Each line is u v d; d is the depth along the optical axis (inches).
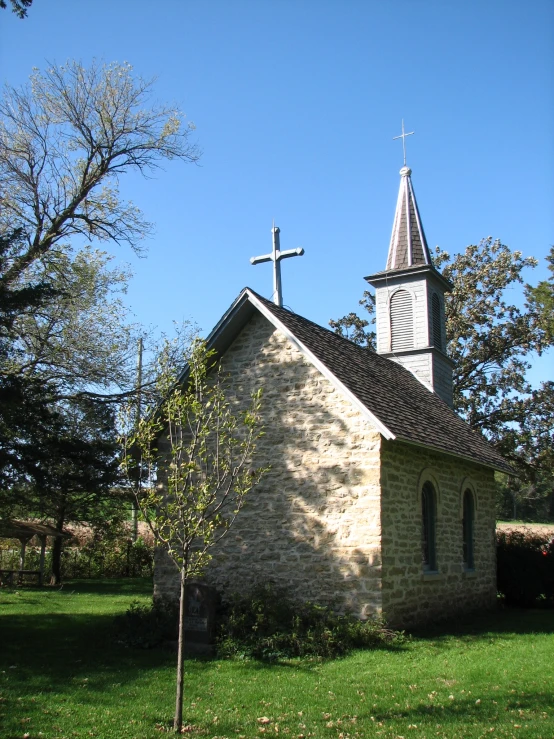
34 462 525.7
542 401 1305.4
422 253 955.3
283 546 557.6
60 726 298.4
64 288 767.7
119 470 573.3
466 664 414.9
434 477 639.1
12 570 1033.5
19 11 515.5
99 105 839.1
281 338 600.7
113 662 432.8
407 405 668.1
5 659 433.1
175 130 868.6
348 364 639.8
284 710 324.8
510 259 1355.8
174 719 306.7
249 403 601.3
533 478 1359.5
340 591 525.0
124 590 932.0
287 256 711.1
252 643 461.1
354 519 532.1
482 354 1338.6
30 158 813.9
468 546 729.0
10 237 536.7
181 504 327.0
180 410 381.4
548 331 1176.2
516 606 804.6
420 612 571.8
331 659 437.7
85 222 845.8
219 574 580.7
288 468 569.9
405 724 298.0
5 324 507.5
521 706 324.5
